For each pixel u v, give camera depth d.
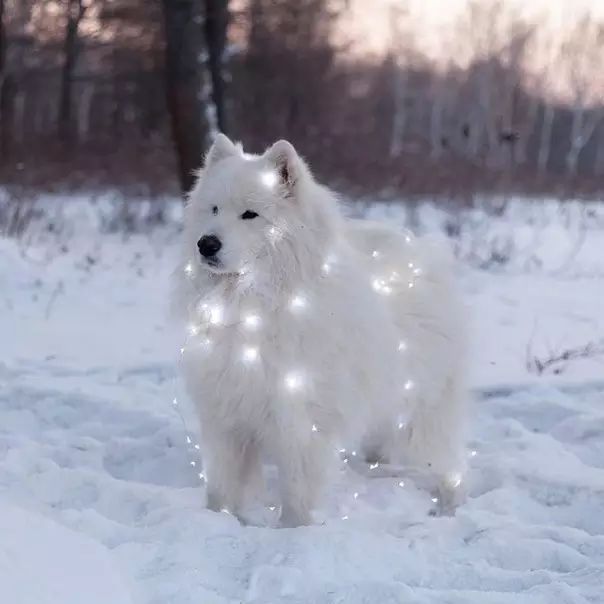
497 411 6.76
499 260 13.35
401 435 5.39
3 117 24.92
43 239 13.77
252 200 4.34
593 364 8.04
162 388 7.12
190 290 4.54
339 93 29.23
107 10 23.73
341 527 4.52
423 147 32.41
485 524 4.62
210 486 4.79
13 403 6.70
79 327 9.18
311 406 4.51
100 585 3.37
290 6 26.62
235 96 24.58
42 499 4.86
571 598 3.64
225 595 3.72
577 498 5.15
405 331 5.05
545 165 39.38
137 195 18.17
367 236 5.14
